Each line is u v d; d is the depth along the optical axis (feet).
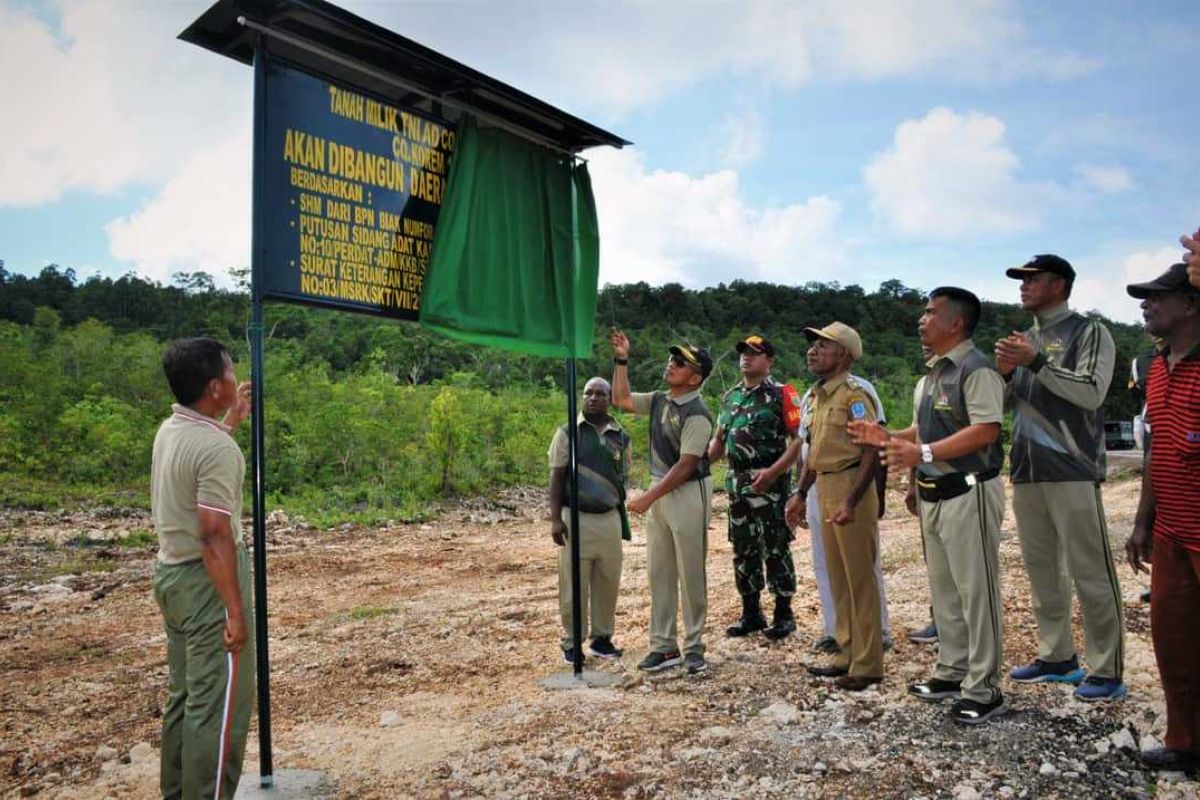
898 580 24.22
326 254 12.26
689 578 16.12
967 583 12.48
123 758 13.39
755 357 18.51
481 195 14.87
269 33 11.37
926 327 13.05
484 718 14.24
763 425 18.34
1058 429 13.05
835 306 425.28
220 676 9.87
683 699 14.56
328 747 13.20
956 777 10.71
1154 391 11.02
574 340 16.69
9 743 14.35
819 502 14.92
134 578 30.30
